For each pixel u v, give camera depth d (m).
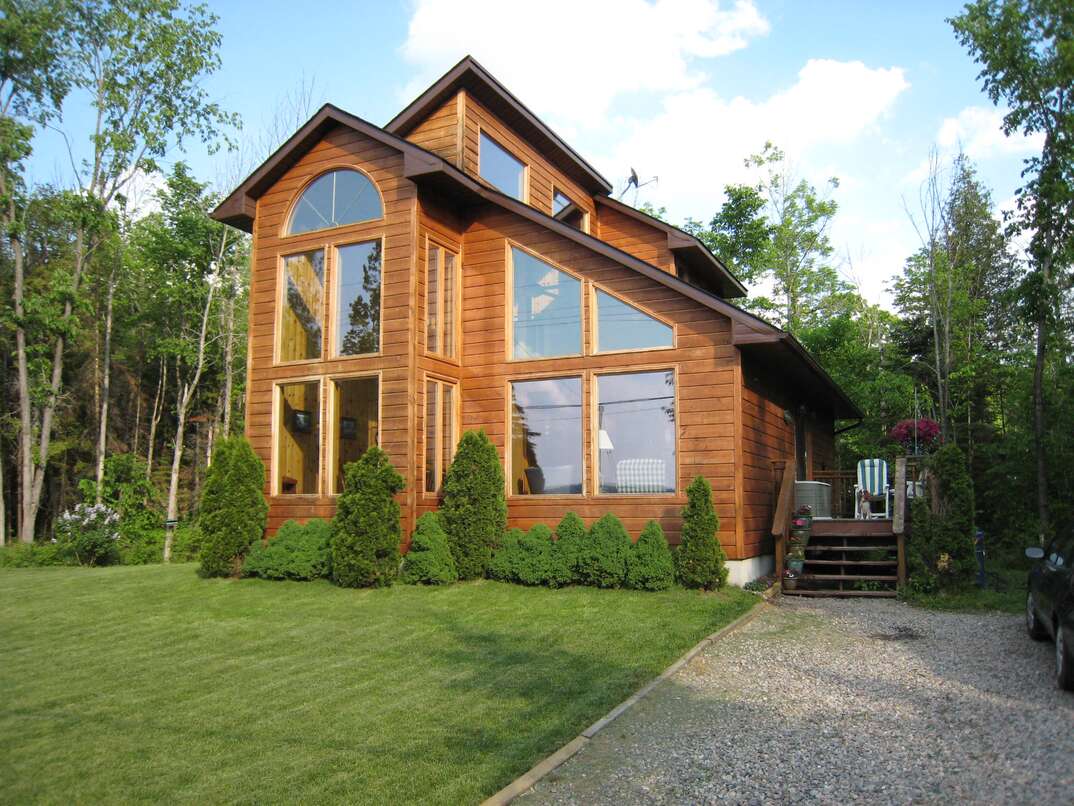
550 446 12.29
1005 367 20.33
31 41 21.45
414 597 10.13
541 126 14.98
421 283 12.18
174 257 27.88
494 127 14.30
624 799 4.37
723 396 11.25
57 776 4.77
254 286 13.55
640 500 11.54
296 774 4.75
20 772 4.84
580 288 12.37
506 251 12.91
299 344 13.07
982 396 23.62
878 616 9.65
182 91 23.83
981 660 7.32
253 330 13.43
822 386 15.73
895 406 24.72
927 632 8.70
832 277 32.47
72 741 5.35
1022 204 15.16
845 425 26.34
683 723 5.63
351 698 6.20
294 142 13.14
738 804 4.24
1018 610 9.94
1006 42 14.59
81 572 13.95
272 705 6.06
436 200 12.71
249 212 13.67
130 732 5.51
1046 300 14.92
